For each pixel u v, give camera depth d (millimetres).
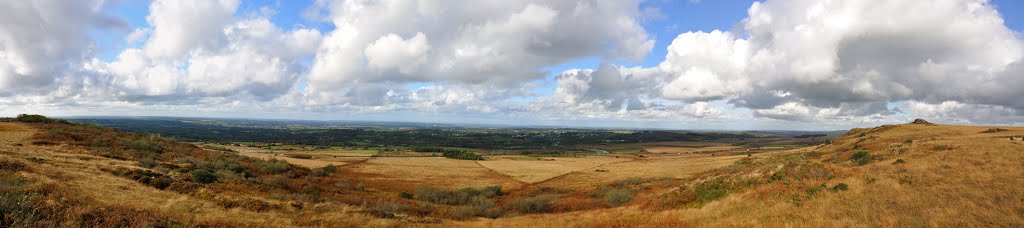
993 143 38281
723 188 30719
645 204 33312
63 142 43938
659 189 48688
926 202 18484
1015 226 14352
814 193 23500
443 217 31391
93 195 18656
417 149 184750
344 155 129500
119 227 14805
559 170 98062
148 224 15406
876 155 44969
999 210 16219
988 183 20938
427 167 98438
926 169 27047
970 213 16156
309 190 38906
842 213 18594
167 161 45406
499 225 26516
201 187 26125
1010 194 18297
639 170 93250
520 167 105688
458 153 147375
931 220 15680
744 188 29484
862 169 29438
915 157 36125
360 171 81188
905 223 15836
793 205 21938
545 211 37469
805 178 27969
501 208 38344
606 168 102688
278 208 23453
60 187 18156
